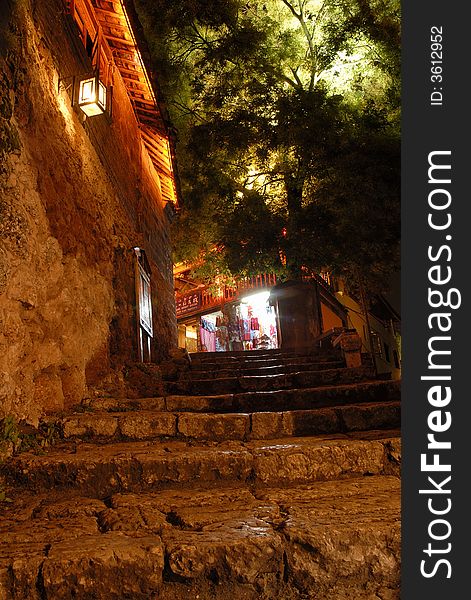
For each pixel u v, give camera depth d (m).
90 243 6.29
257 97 11.14
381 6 11.06
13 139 4.21
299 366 8.77
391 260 10.00
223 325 20.70
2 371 3.84
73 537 2.71
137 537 2.68
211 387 7.45
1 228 3.92
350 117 10.39
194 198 12.82
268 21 12.54
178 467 3.72
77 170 6.03
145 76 8.48
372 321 16.56
